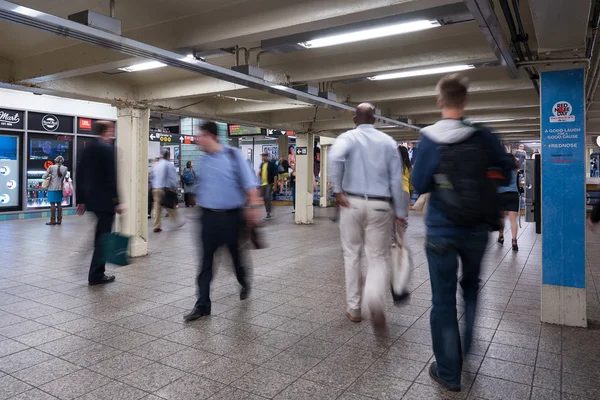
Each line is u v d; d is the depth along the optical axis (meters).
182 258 7.33
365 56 5.94
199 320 4.28
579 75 4.09
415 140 16.73
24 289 5.39
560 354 3.49
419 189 2.89
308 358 3.42
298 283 5.70
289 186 21.20
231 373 3.17
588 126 13.41
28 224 11.91
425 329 4.03
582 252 4.09
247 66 5.30
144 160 7.51
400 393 2.88
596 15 3.45
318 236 10.05
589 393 2.87
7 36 4.95
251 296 5.09
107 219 5.53
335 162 3.88
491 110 10.60
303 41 4.84
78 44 5.24
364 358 3.42
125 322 4.23
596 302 4.90
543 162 4.20
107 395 2.86
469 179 2.67
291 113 10.95
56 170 11.80
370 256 3.87
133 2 4.28
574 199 4.11
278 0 4.17
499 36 3.55
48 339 3.80
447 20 4.17
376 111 8.62
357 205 3.88
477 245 2.78
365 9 3.75
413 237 9.78
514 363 3.33
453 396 2.83
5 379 3.07
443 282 2.85
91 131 14.51
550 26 3.46
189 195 17.84
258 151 23.52
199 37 4.64
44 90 6.12
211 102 9.25
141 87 7.27
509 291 5.32
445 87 2.87
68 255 7.60
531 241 9.20
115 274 6.18
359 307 4.23
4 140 12.59
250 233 4.50
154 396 2.84
